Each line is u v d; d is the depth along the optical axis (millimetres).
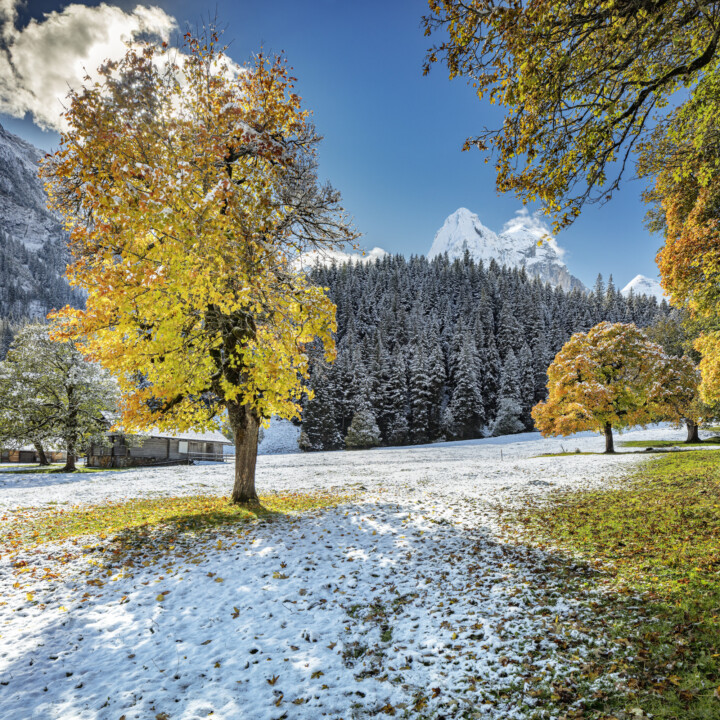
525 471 25297
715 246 9914
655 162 7730
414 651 5590
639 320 114875
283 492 20531
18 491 21641
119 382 12945
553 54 5312
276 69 11938
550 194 6168
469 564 8602
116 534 11742
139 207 8281
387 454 49531
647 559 7641
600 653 4965
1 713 4410
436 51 5613
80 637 6133
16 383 32594
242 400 13430
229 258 9469
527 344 95688
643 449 35062
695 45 5281
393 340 104188
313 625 6457
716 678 4160
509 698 4453
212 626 6449
